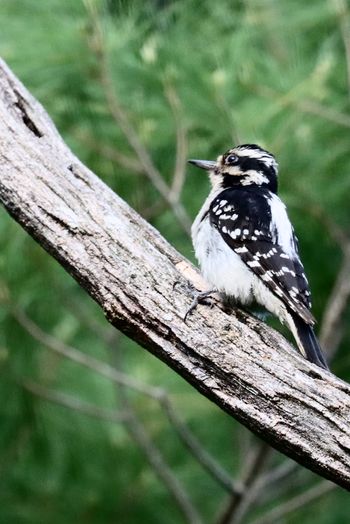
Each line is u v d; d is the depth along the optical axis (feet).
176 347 28.76
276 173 37.99
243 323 28.68
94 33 39.01
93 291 29.30
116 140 41.57
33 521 45.42
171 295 28.89
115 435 46.09
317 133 40.83
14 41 39.40
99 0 38.83
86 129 41.24
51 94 40.55
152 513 46.60
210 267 33.35
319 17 41.14
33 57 39.22
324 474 27.86
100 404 46.09
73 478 45.75
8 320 43.16
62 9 39.42
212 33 41.19
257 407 28.17
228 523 43.98
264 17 42.11
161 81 39.24
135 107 40.83
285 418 27.91
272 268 32.45
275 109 39.86
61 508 45.88
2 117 30.55
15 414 44.34
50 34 39.09
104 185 30.50
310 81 39.73
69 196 29.81
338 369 45.75
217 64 40.27
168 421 47.29
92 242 29.37
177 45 39.83
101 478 46.16
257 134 40.40
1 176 29.94
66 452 45.60
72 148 41.34
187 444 42.96
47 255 42.16
